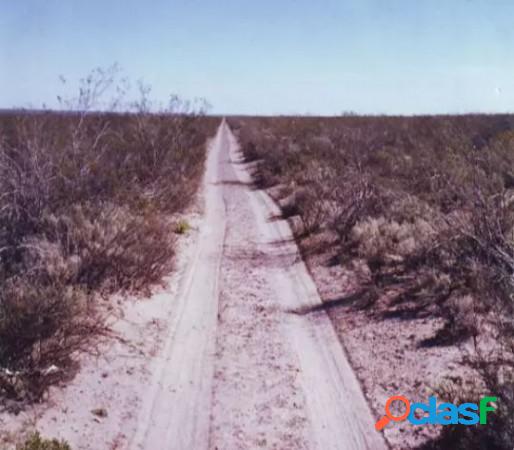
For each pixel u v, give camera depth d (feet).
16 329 16.62
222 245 38.68
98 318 21.06
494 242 24.72
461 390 16.42
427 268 27.71
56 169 29.04
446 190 34.06
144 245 28.40
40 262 22.40
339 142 74.90
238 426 16.65
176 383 19.07
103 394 17.47
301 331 23.93
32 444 13.38
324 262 33.88
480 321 21.68
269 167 76.07
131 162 42.04
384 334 22.65
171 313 25.14
